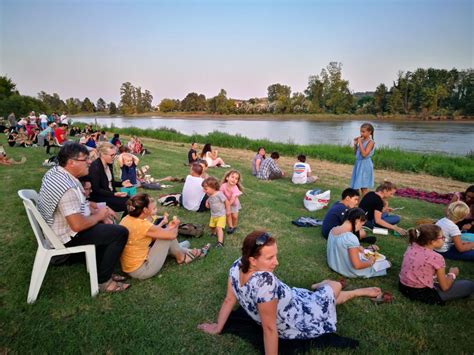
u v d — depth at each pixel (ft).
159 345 9.12
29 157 39.29
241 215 20.86
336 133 139.74
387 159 46.24
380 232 18.06
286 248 15.97
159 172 34.22
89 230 10.97
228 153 57.00
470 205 18.45
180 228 16.75
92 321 9.95
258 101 444.55
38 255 10.53
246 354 8.89
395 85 281.13
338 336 9.32
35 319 9.92
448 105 262.47
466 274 13.94
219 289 12.10
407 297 11.87
